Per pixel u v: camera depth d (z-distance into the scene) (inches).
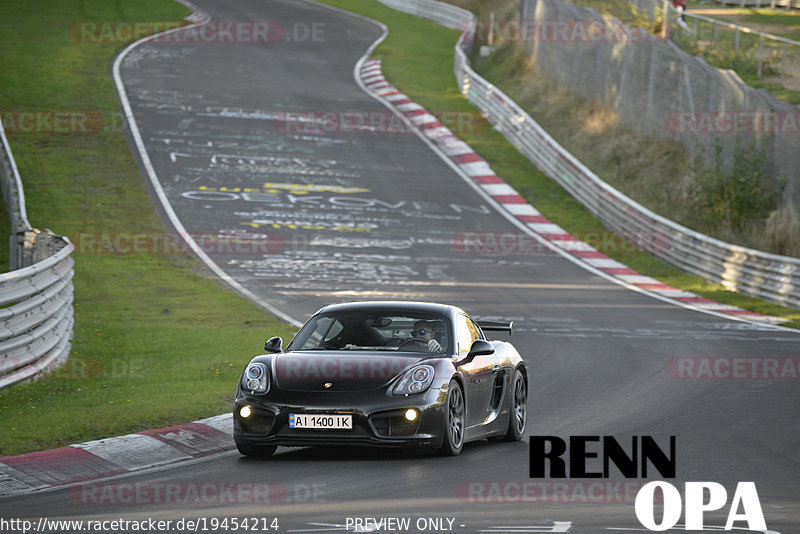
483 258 4013.3
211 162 5142.7
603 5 7229.3
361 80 7401.6
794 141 4229.8
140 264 3595.0
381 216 4569.4
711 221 4453.7
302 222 4367.6
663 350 2519.7
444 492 1127.6
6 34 7657.5
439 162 5590.6
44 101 5930.1
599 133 5871.1
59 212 4210.1
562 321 2942.9
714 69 4825.3
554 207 4965.6
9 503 1090.1
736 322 3073.3
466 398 1400.1
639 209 4382.4
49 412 1557.6
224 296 3159.5
